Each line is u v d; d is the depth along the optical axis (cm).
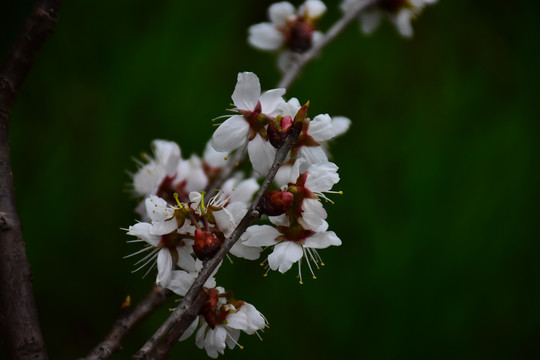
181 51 74
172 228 44
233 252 44
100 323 67
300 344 66
